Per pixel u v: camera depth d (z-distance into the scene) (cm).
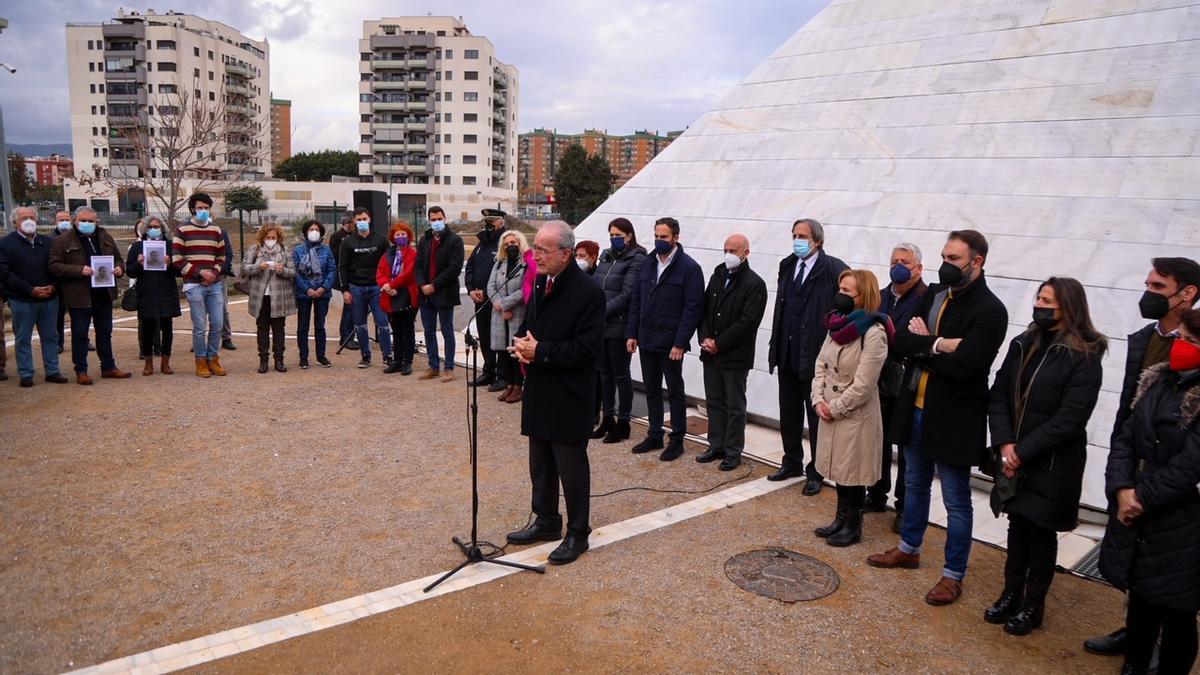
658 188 956
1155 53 644
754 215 820
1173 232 550
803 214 774
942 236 663
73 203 6225
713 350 595
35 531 464
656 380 640
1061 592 422
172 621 368
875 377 442
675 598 402
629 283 657
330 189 6462
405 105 7344
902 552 443
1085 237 588
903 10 858
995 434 376
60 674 324
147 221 845
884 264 682
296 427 690
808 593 411
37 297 777
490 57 7381
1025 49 729
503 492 549
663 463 622
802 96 884
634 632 368
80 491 528
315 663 337
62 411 711
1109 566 327
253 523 484
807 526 502
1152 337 367
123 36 6625
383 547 455
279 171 8394
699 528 495
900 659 353
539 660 343
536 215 6369
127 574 414
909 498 435
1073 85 676
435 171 7431
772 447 662
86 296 798
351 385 854
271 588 403
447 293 871
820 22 934
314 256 921
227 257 988
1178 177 573
